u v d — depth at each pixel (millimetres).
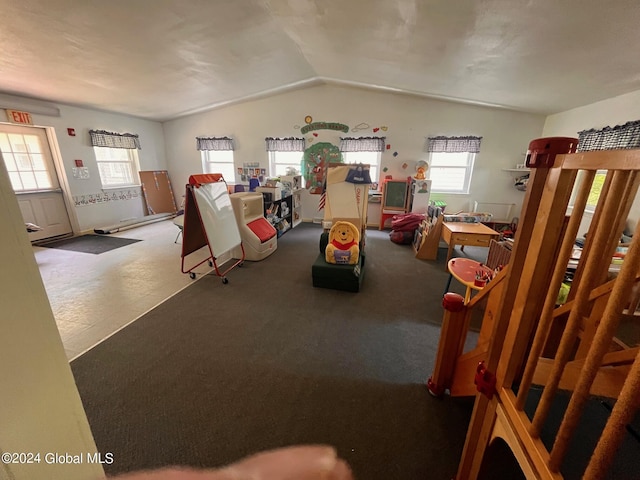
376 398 1596
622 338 1854
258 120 5688
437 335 2186
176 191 6598
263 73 4145
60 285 2930
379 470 1227
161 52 3027
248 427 1412
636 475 1061
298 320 2357
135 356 1905
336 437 1367
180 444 1321
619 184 553
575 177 725
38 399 484
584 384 623
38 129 4254
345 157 5578
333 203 3312
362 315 2445
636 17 1688
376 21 2412
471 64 2896
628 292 530
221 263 3619
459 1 1862
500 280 1239
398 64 3346
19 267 439
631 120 3068
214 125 5953
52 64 2990
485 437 1033
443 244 4613
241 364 1847
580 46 2160
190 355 1923
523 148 4902
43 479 501
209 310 2492
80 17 2230
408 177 5254
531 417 1174
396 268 3533
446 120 4992
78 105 4555
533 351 811
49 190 4414
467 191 5266
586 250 1263
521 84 3273
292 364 1854
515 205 5090
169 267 3443
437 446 1332
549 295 757
